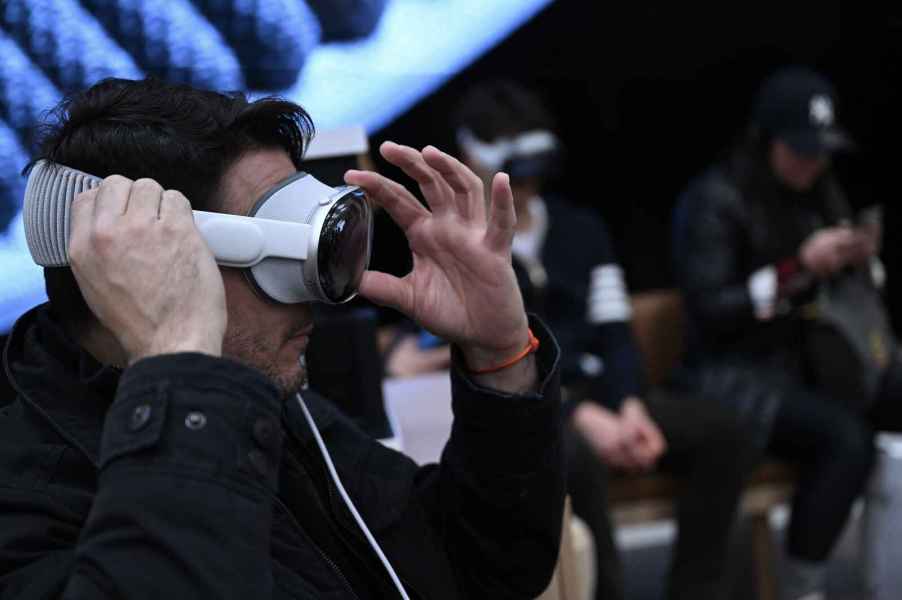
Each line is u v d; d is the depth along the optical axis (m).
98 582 0.61
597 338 2.27
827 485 2.25
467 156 2.14
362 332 1.21
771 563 2.32
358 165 1.11
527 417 0.86
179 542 0.61
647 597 2.45
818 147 2.34
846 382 2.34
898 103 3.21
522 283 2.18
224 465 0.64
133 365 0.66
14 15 2.00
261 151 0.77
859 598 2.45
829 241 2.29
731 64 3.13
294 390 0.80
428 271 0.88
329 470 0.88
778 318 2.37
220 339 0.68
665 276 3.22
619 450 2.17
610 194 3.16
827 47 3.17
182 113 0.74
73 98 0.76
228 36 2.30
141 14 2.14
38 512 0.71
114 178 0.70
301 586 0.78
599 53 3.01
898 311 3.34
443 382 1.52
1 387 0.90
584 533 1.46
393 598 0.87
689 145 3.15
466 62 2.81
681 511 2.19
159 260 0.68
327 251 0.76
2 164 2.00
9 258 2.01
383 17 2.62
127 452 0.63
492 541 0.90
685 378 2.44
